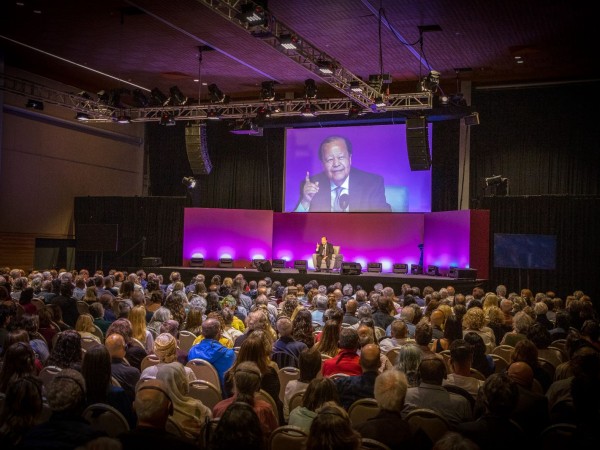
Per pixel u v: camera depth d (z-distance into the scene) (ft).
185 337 23.81
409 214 65.72
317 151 69.15
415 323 26.48
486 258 54.70
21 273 39.81
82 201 66.18
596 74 57.62
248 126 56.70
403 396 11.37
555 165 59.82
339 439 8.38
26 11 43.83
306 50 41.37
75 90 65.36
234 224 67.51
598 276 50.49
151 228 66.54
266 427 12.30
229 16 33.65
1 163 56.75
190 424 13.70
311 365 15.12
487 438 10.89
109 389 13.94
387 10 42.04
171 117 55.57
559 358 20.18
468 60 53.83
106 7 42.78
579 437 10.33
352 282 54.95
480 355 18.37
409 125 50.83
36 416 10.36
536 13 41.96
